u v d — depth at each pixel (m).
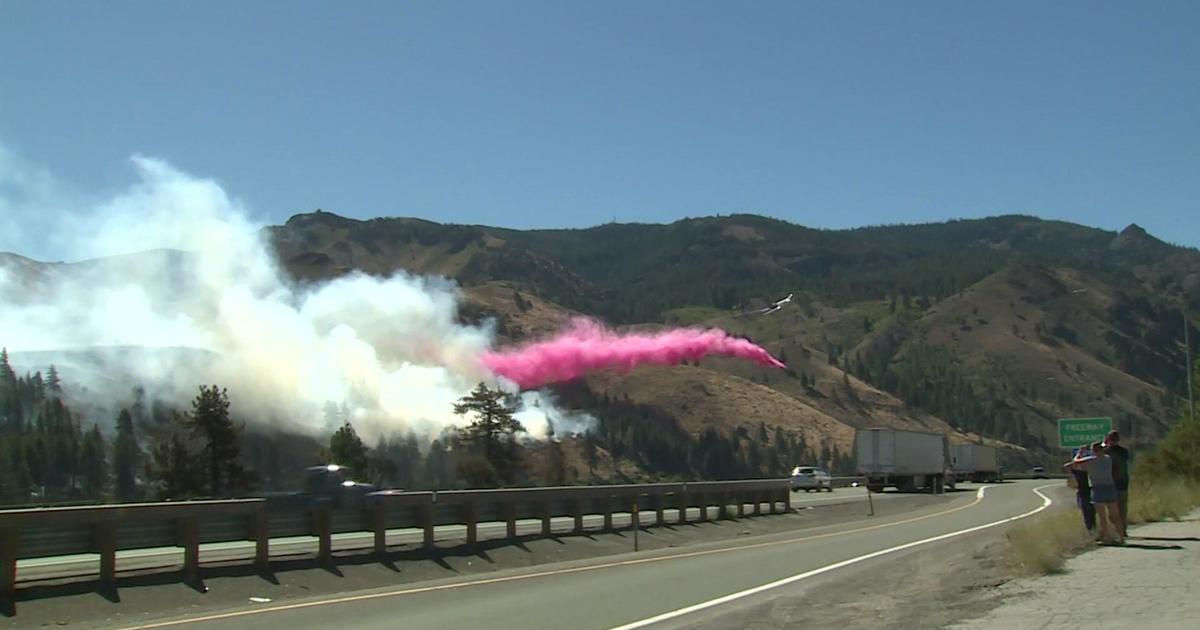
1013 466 150.50
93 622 15.16
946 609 14.37
